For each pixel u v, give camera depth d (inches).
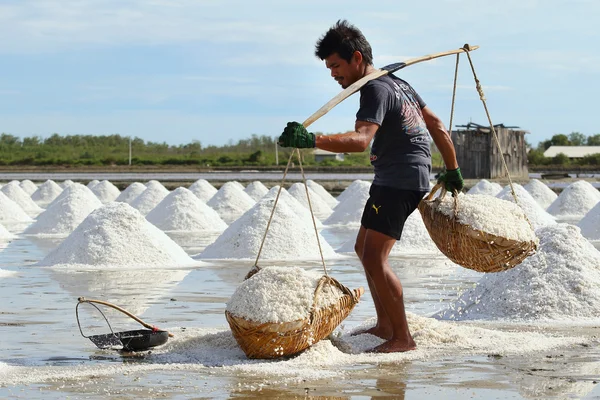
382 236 189.5
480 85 208.4
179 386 156.5
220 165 2529.5
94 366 175.9
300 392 151.7
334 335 203.2
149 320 242.4
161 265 397.7
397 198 188.9
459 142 1432.1
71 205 661.3
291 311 176.6
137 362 181.3
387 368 170.9
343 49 194.4
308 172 2009.1
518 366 171.5
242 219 461.4
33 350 196.2
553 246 250.4
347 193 927.7
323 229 682.8
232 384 157.8
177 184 1331.2
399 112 188.5
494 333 205.0
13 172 2043.6
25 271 374.9
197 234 625.3
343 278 347.6
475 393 150.2
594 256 248.4
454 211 186.4
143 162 2716.5
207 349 192.7
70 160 2736.2
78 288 315.9
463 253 185.3
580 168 2140.7
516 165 1467.8
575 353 184.2
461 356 181.8
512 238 181.6
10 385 158.7
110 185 1077.8
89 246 402.6
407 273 363.3
